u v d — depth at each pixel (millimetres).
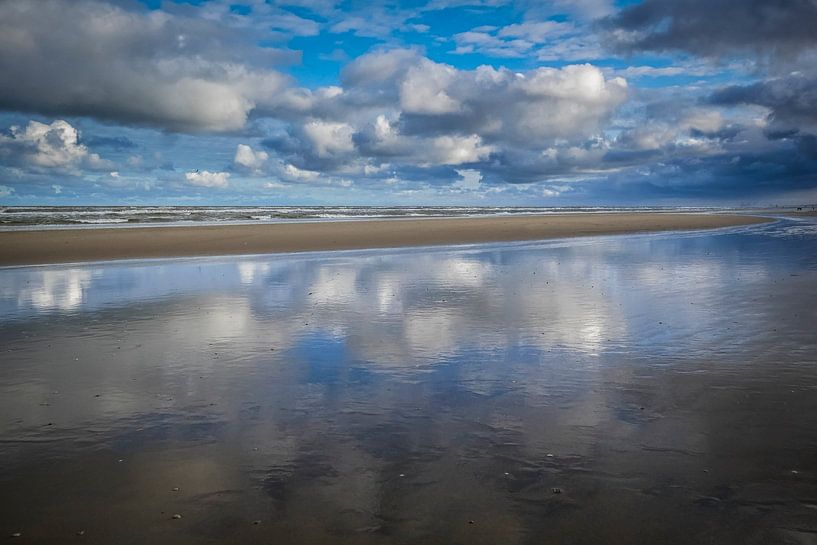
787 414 6332
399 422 6277
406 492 4719
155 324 11586
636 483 4832
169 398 7137
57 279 18625
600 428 6027
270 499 4629
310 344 9844
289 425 6219
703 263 21344
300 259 24828
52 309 13305
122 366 8594
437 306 13320
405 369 8328
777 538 4020
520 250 28703
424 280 17875
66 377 8055
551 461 5266
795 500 4531
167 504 4566
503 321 11578
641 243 32375
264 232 38375
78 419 6453
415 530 4156
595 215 80000
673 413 6430
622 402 6816
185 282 17734
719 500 4543
